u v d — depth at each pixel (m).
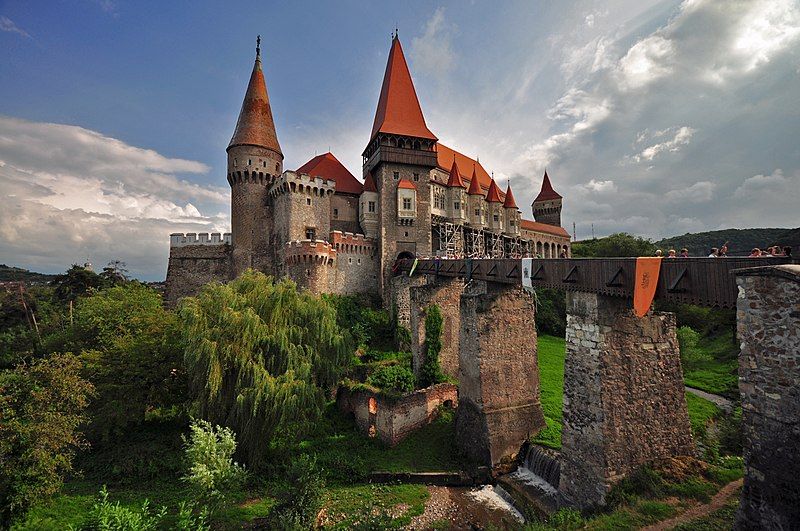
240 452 20.52
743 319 9.14
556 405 26.70
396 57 54.88
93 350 25.64
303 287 41.41
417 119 52.66
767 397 8.55
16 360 38.59
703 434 21.09
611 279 13.40
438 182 55.94
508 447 21.39
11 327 48.56
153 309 33.19
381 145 49.38
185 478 16.11
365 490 20.05
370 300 46.94
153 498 18.45
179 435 23.81
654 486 13.08
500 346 22.25
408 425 25.20
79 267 51.44
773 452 8.41
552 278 17.03
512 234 66.44
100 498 18.19
